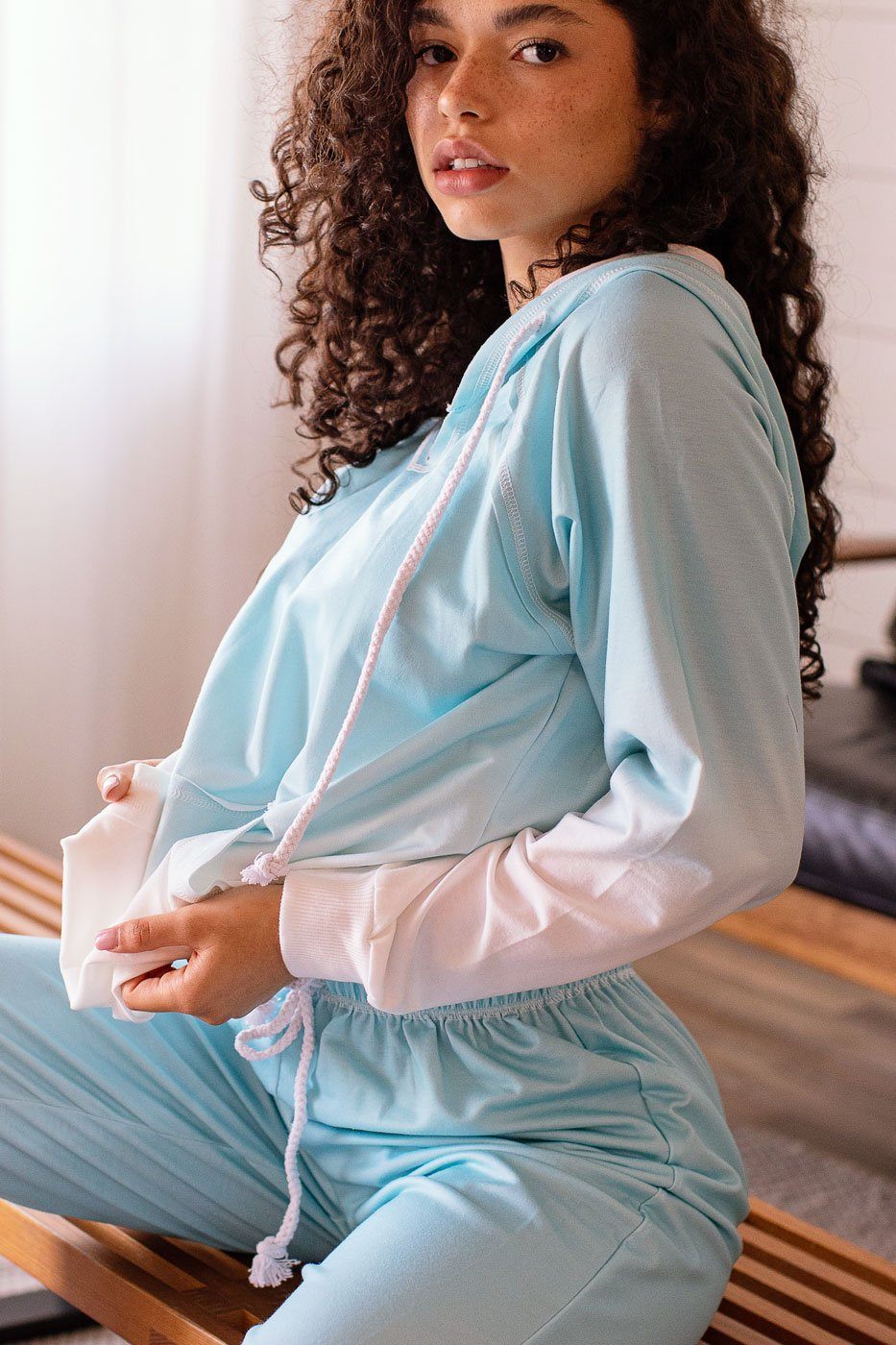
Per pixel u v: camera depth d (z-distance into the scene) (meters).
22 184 2.23
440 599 0.92
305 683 1.00
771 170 1.04
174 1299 1.00
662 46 0.96
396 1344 0.81
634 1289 0.88
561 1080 0.94
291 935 0.91
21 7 2.17
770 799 0.87
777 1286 1.14
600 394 0.87
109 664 2.50
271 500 2.66
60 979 1.07
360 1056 0.98
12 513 2.31
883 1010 2.38
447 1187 0.90
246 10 2.41
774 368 1.10
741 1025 2.27
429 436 1.07
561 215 0.99
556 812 0.95
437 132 1.02
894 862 1.95
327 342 1.19
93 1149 1.03
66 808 2.46
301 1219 1.03
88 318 2.34
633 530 0.85
